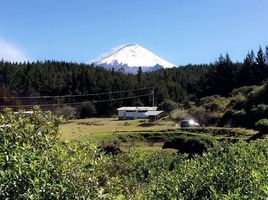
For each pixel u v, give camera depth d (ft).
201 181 41.57
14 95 433.89
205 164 48.83
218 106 318.45
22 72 499.10
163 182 43.09
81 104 487.61
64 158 21.58
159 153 77.77
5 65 488.44
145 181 55.06
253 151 58.65
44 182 19.81
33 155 20.75
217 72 433.48
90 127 322.75
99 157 24.11
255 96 292.61
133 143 206.39
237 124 274.57
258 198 34.06
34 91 485.56
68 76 522.06
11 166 19.77
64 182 20.54
